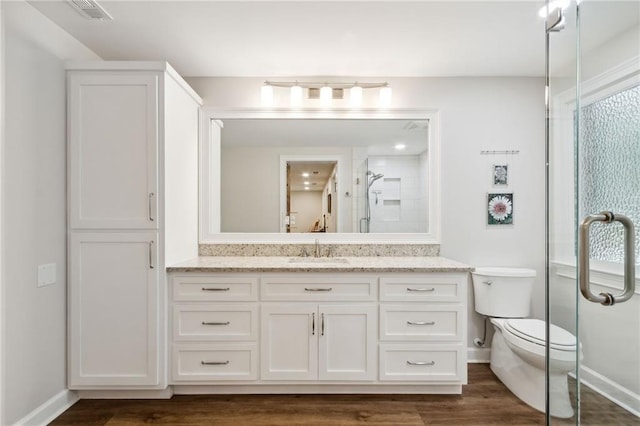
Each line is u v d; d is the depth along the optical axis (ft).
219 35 6.98
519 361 7.15
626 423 5.43
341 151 9.13
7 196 5.57
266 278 7.09
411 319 7.11
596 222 4.96
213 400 7.00
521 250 8.93
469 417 6.48
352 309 7.09
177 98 7.50
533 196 8.94
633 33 5.36
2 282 5.48
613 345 5.41
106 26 6.63
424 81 8.95
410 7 6.08
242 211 9.02
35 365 6.08
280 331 7.09
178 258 7.61
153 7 6.05
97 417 6.45
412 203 9.08
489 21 6.50
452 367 7.07
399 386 7.25
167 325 6.98
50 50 6.41
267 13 6.25
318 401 6.98
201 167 8.86
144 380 6.81
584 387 5.47
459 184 8.95
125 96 6.80
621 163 5.35
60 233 6.63
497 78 8.94
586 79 5.47
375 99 8.96
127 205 6.82
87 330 6.79
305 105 8.93
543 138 8.93
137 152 6.82
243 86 8.93
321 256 8.95
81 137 6.77
